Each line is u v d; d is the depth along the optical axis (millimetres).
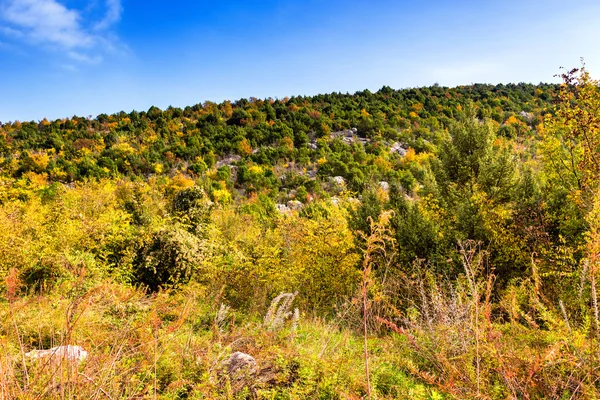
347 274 7605
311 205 20344
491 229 7168
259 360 3408
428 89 87750
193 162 53094
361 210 9328
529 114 63312
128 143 58094
